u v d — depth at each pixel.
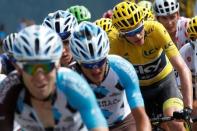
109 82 8.48
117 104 8.90
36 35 6.40
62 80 6.70
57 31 9.43
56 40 6.50
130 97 8.41
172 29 13.53
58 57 6.51
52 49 6.41
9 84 6.81
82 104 6.70
